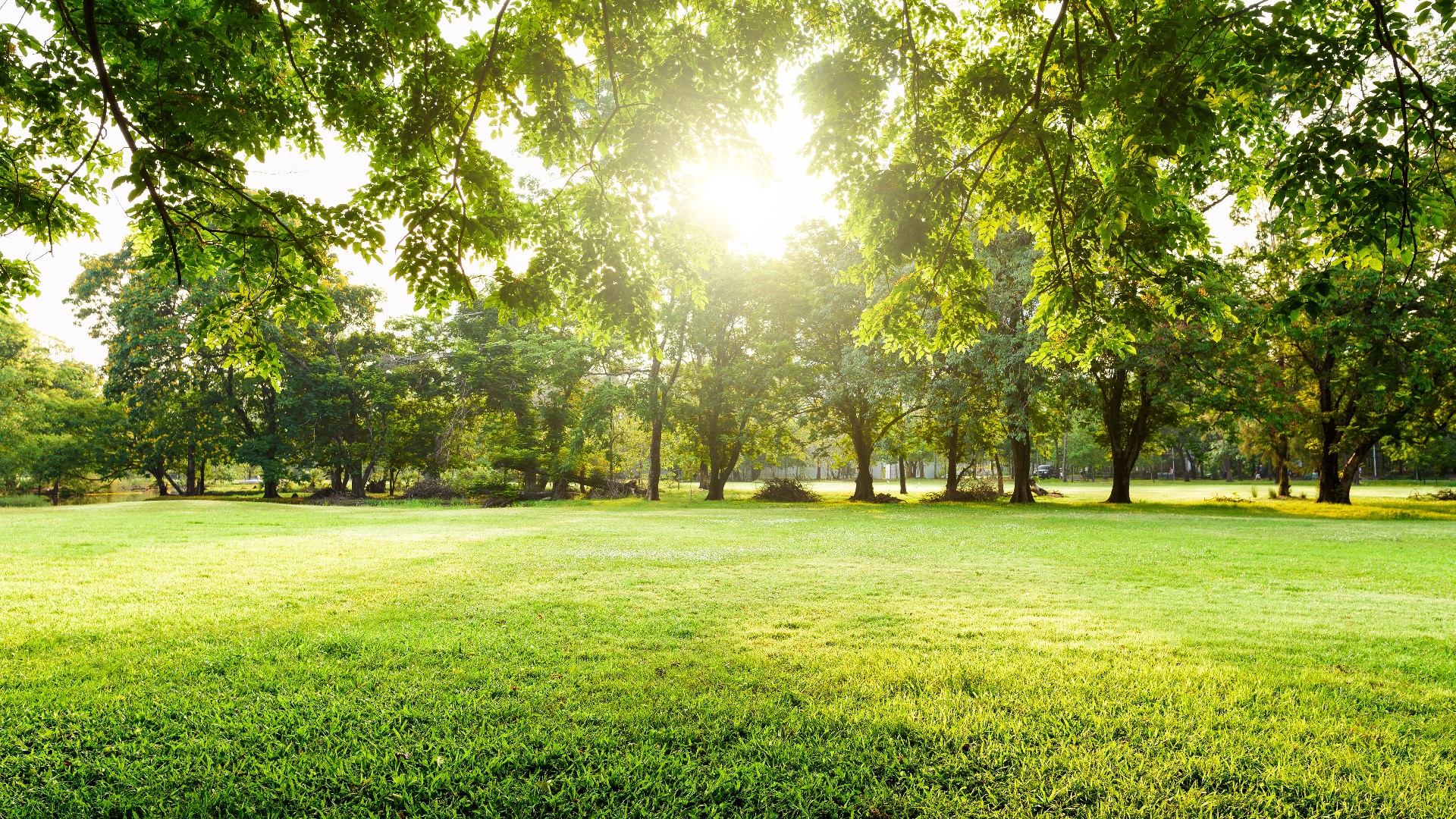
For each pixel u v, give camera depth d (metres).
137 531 17.03
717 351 37.81
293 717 4.55
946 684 5.16
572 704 4.79
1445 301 22.91
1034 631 6.73
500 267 7.06
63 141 7.19
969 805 3.50
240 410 40.78
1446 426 29.48
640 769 3.88
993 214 8.99
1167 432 36.97
